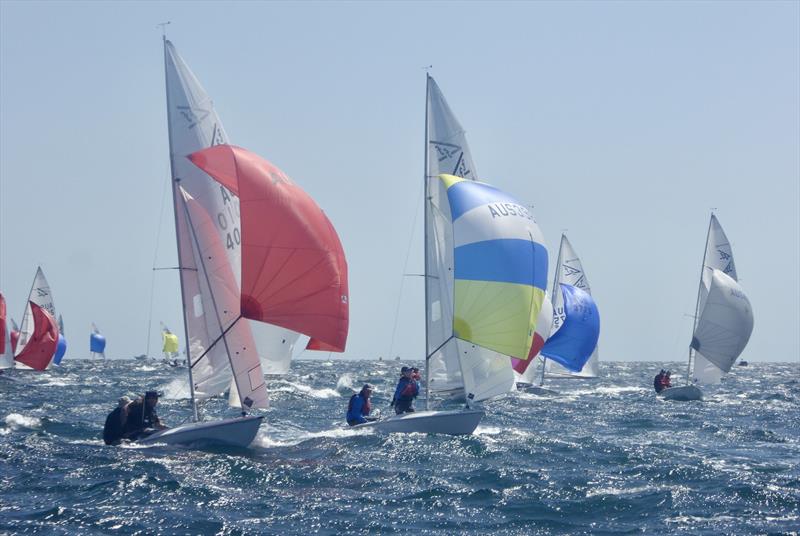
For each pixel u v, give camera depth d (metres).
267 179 82.56
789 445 104.94
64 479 70.69
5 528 57.09
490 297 96.62
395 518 62.06
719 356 183.12
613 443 101.50
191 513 61.62
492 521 62.00
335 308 83.50
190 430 84.88
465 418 98.69
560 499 68.25
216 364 87.50
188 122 87.56
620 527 61.00
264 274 82.06
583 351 192.00
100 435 100.38
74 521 58.84
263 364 96.38
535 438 100.31
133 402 89.12
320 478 74.06
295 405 158.62
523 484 73.12
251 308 82.56
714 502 67.81
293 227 82.19
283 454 85.12
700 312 186.50
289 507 64.12
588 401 174.62
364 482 73.00
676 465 82.56
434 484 72.38
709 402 180.38
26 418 115.12
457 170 106.38
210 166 84.88
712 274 183.75
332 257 83.50
